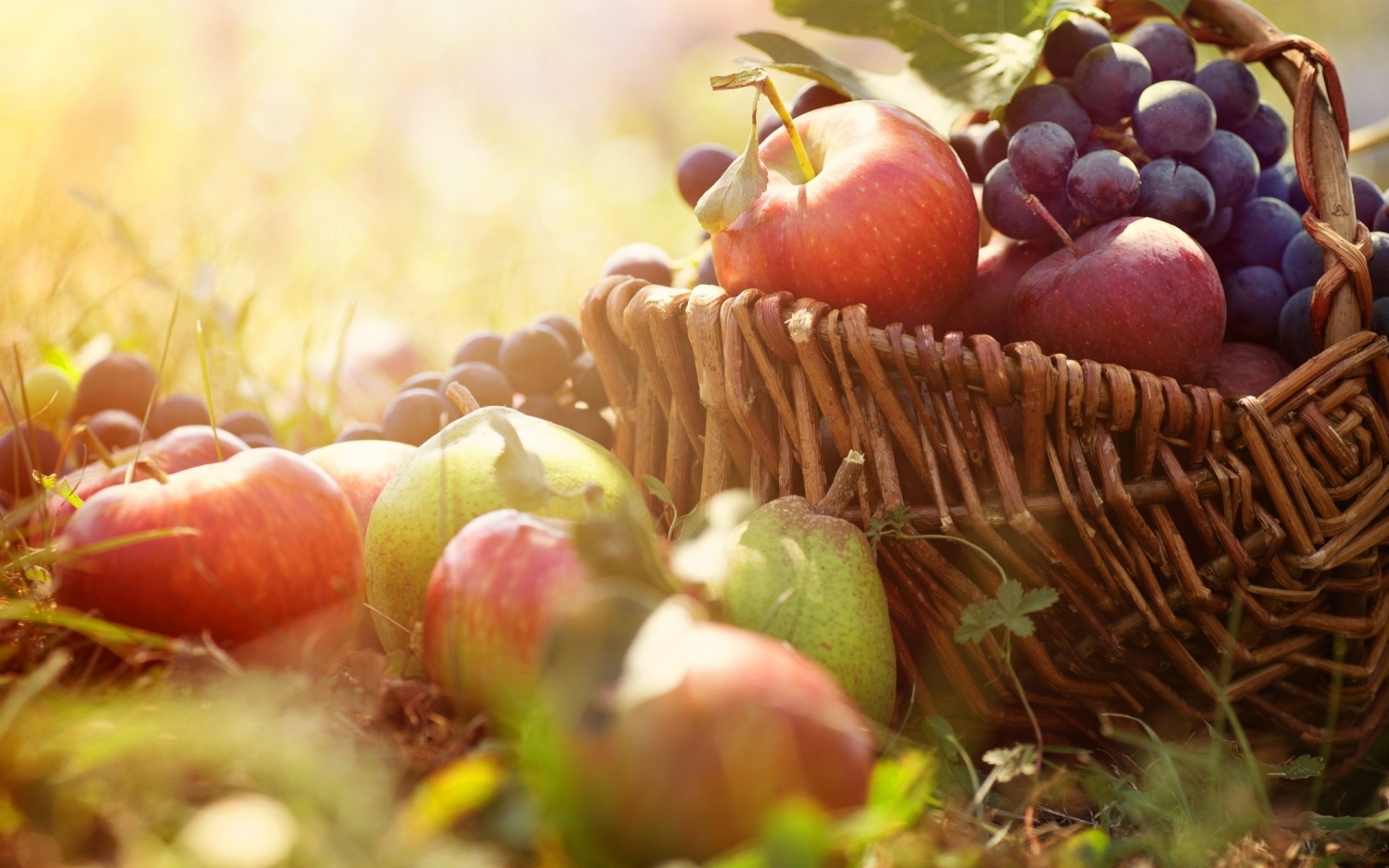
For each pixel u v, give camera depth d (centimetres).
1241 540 86
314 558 84
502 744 79
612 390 92
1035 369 84
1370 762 91
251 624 83
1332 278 87
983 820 83
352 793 77
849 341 85
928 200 88
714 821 75
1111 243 88
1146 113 90
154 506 83
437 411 96
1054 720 88
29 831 77
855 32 98
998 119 93
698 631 77
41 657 84
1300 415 86
